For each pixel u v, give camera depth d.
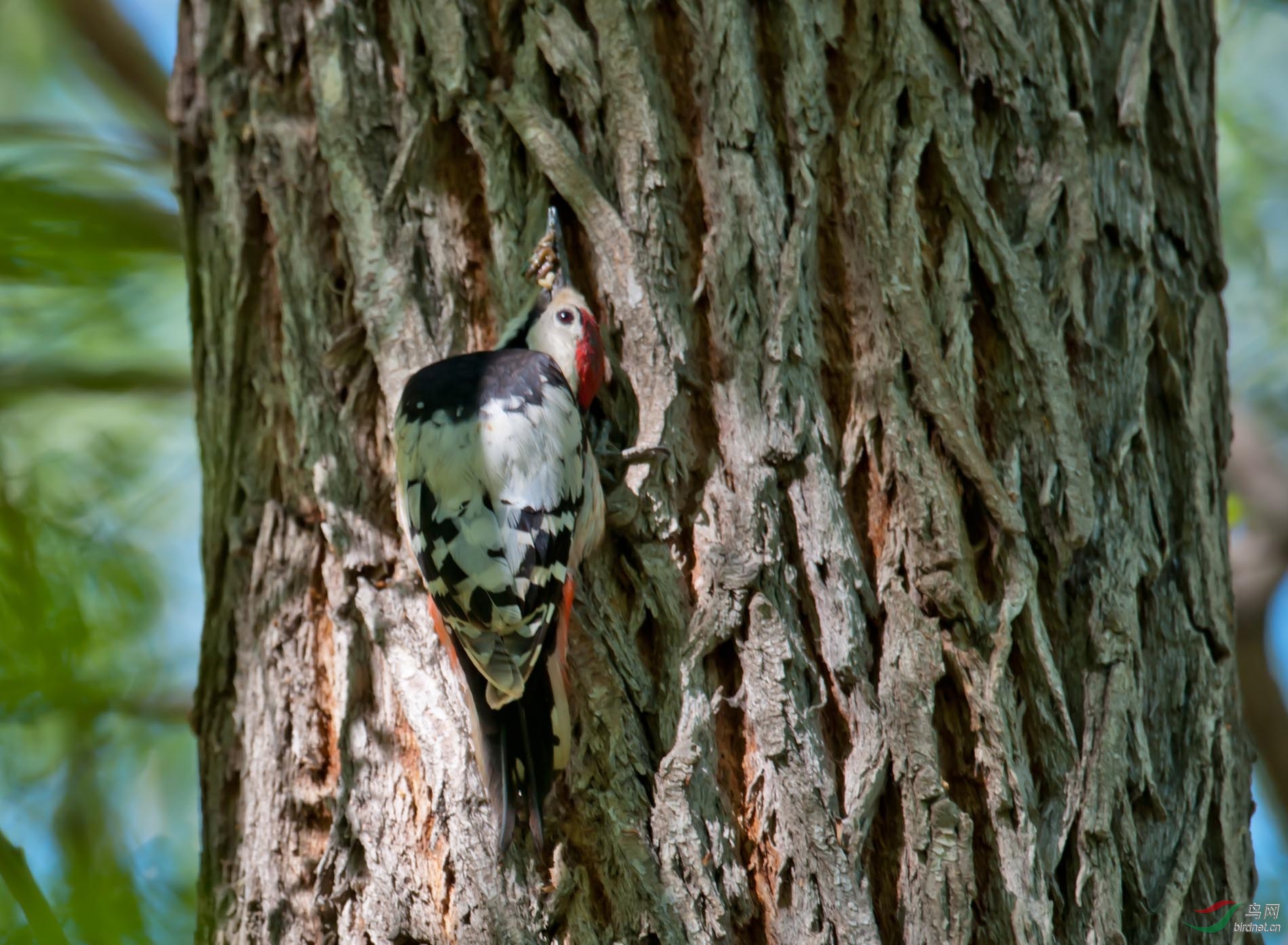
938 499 7.80
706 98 8.48
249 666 8.50
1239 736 8.26
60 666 11.10
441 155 8.86
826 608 7.71
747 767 7.51
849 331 8.21
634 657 7.85
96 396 13.76
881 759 7.46
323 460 8.50
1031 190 8.45
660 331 8.27
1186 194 8.97
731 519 7.89
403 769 7.88
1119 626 7.80
